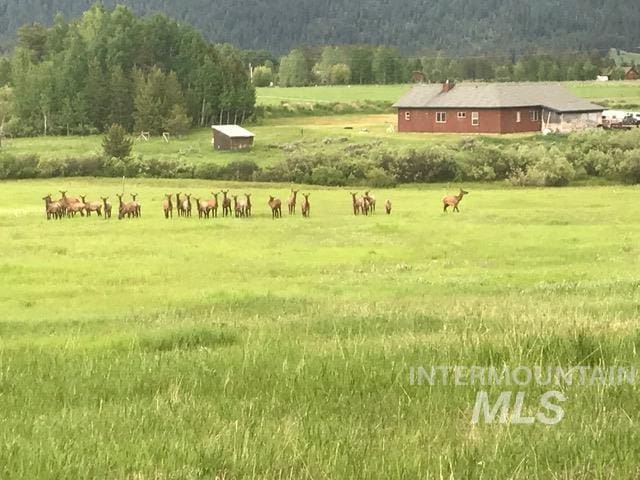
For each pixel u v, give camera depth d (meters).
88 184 81.50
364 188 75.88
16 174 87.94
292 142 112.12
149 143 121.69
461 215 49.25
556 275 27.02
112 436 7.85
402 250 34.66
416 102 116.12
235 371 10.71
